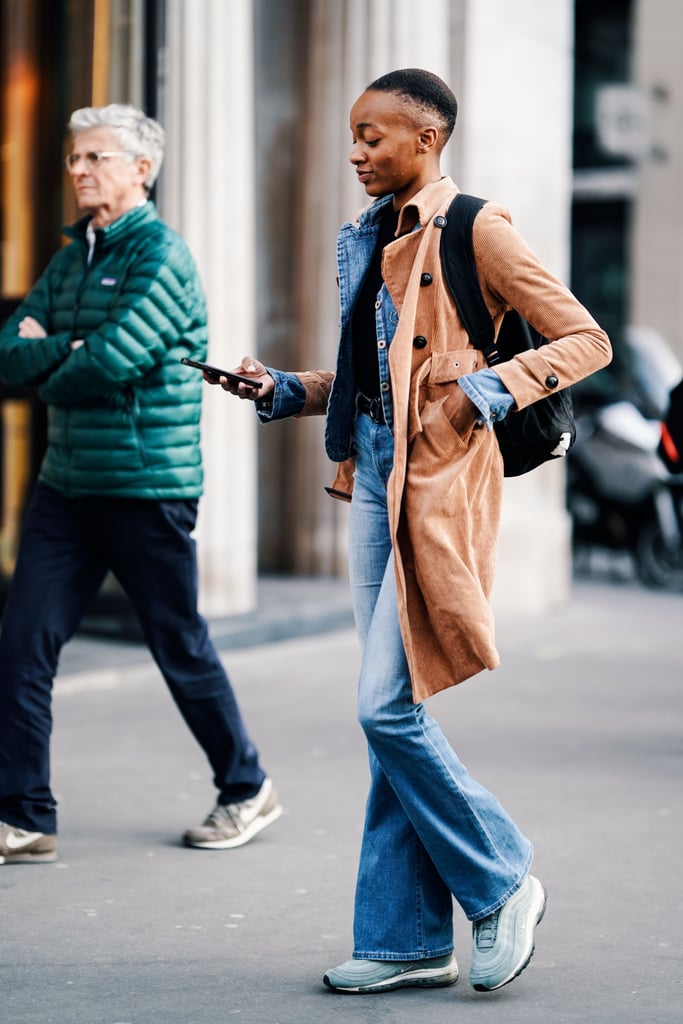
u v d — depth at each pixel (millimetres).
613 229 39031
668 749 12594
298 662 16109
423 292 6754
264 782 9781
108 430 9133
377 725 6789
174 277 9172
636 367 24875
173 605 9336
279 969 7543
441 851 6961
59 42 15664
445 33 19438
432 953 7234
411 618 6758
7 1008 6977
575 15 39031
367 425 7008
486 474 6902
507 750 12469
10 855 9094
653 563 24047
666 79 37906
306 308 20234
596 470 24234
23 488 15883
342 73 19766
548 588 20859
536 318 6738
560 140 20906
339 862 9336
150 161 9414
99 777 11328
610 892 8836
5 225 16125
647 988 7324
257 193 20422
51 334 9516
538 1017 6930
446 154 19359
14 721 9070
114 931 8047
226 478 16953
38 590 9133
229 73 16547
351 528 7148
